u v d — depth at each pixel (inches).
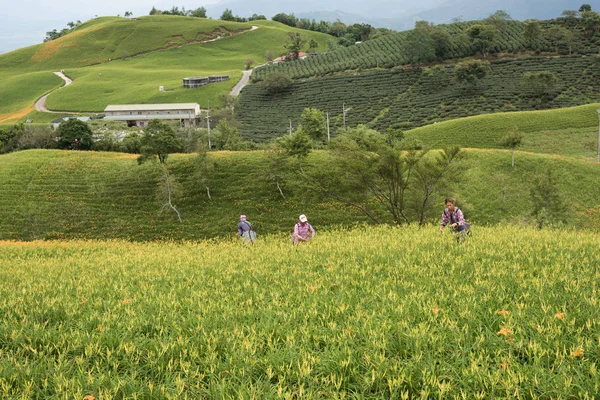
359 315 243.8
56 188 1902.1
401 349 208.1
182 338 232.8
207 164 1913.1
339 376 189.3
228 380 187.9
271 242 644.1
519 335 210.1
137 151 2817.4
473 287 289.4
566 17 6210.6
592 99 4023.1
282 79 5556.1
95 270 494.6
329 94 5221.5
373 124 4224.9
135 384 188.4
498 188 1791.3
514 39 5777.6
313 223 1637.6
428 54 5482.3
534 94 4306.1
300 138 1844.2
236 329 231.1
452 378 177.9
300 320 259.1
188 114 5221.5
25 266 576.4
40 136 2815.0
